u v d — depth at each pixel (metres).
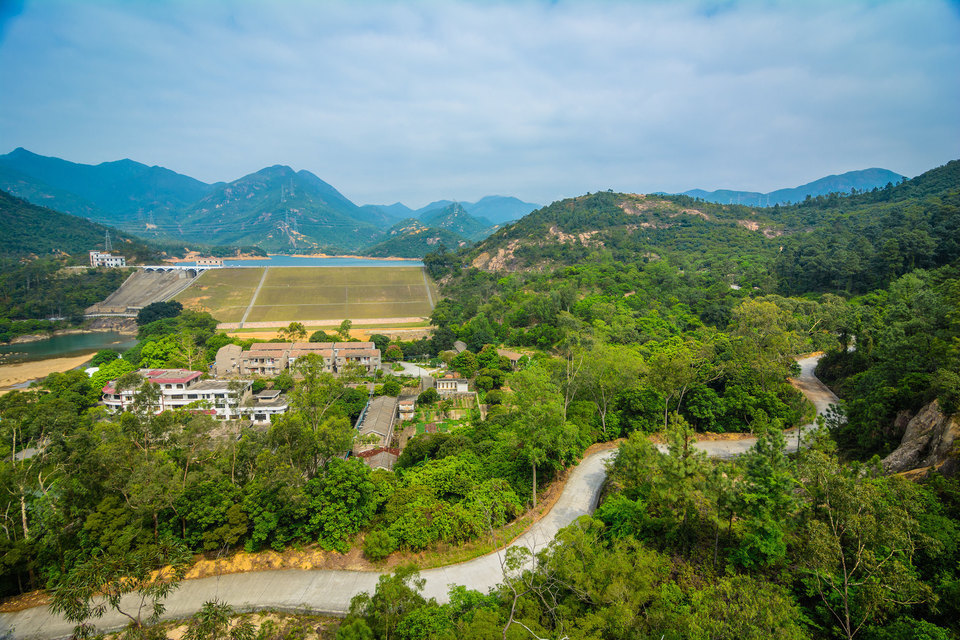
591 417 56.50
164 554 35.34
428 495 43.34
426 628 27.31
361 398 94.38
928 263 107.44
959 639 22.69
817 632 25.94
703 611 24.64
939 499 28.58
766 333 69.06
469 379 109.19
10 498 37.56
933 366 46.59
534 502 43.91
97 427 57.06
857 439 46.91
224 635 29.66
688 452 35.44
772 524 28.84
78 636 29.59
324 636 31.38
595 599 26.98
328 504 40.00
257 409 88.50
